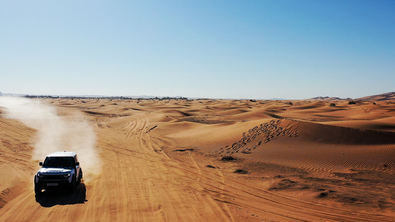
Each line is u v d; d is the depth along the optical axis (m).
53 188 10.23
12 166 14.08
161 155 20.23
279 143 21.58
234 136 24.94
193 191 11.71
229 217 8.93
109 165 16.22
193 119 51.91
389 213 9.47
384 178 14.00
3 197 9.64
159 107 85.06
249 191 12.02
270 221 8.75
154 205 9.71
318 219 9.02
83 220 8.12
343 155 18.05
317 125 23.59
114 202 9.81
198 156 20.11
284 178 14.02
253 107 86.62
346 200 10.77
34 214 8.45
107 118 50.25
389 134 21.19
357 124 30.70
